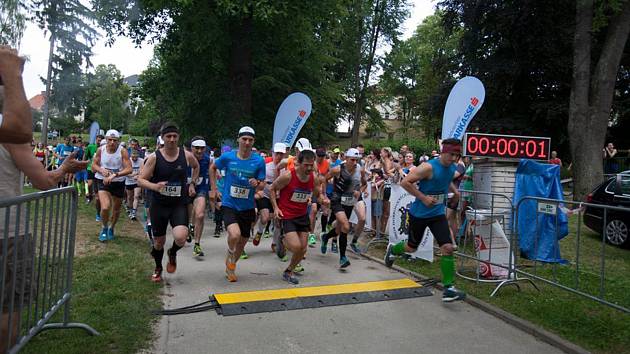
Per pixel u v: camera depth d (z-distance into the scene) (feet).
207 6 51.26
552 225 21.93
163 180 16.79
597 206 14.32
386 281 18.43
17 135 7.54
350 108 138.82
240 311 14.66
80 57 52.03
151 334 12.60
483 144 24.67
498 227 19.13
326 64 77.97
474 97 25.02
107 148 25.18
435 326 13.99
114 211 25.29
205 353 11.64
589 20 47.03
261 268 20.49
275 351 11.91
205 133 63.57
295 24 56.49
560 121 73.97
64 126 108.17
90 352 11.11
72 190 11.82
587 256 24.67
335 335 13.09
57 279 11.18
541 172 22.91
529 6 69.00
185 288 17.06
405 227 23.68
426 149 113.29
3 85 7.61
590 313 15.08
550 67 72.95
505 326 14.12
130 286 16.62
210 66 60.64
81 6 47.83
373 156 32.65
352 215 30.71
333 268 21.01
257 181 18.26
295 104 31.81
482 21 77.61
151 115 113.80
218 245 25.53
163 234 17.33
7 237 8.28
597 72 47.73
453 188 20.58
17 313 8.95
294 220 18.19
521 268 21.02
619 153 79.25
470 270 20.57
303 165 17.60
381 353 11.97
